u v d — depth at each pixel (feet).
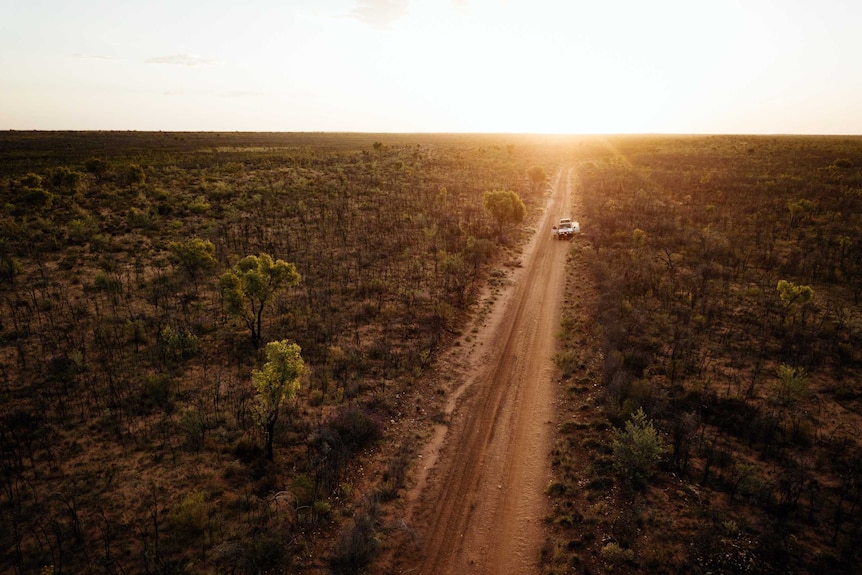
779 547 42.06
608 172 294.87
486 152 403.13
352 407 65.31
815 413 62.85
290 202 185.16
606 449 57.26
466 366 80.79
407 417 66.49
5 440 55.16
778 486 49.75
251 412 62.49
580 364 78.89
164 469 52.60
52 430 57.88
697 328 87.97
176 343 76.18
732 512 46.75
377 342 83.97
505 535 47.39
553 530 47.26
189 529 44.45
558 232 158.81
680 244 141.38
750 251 131.54
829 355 77.41
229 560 41.29
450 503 51.75
